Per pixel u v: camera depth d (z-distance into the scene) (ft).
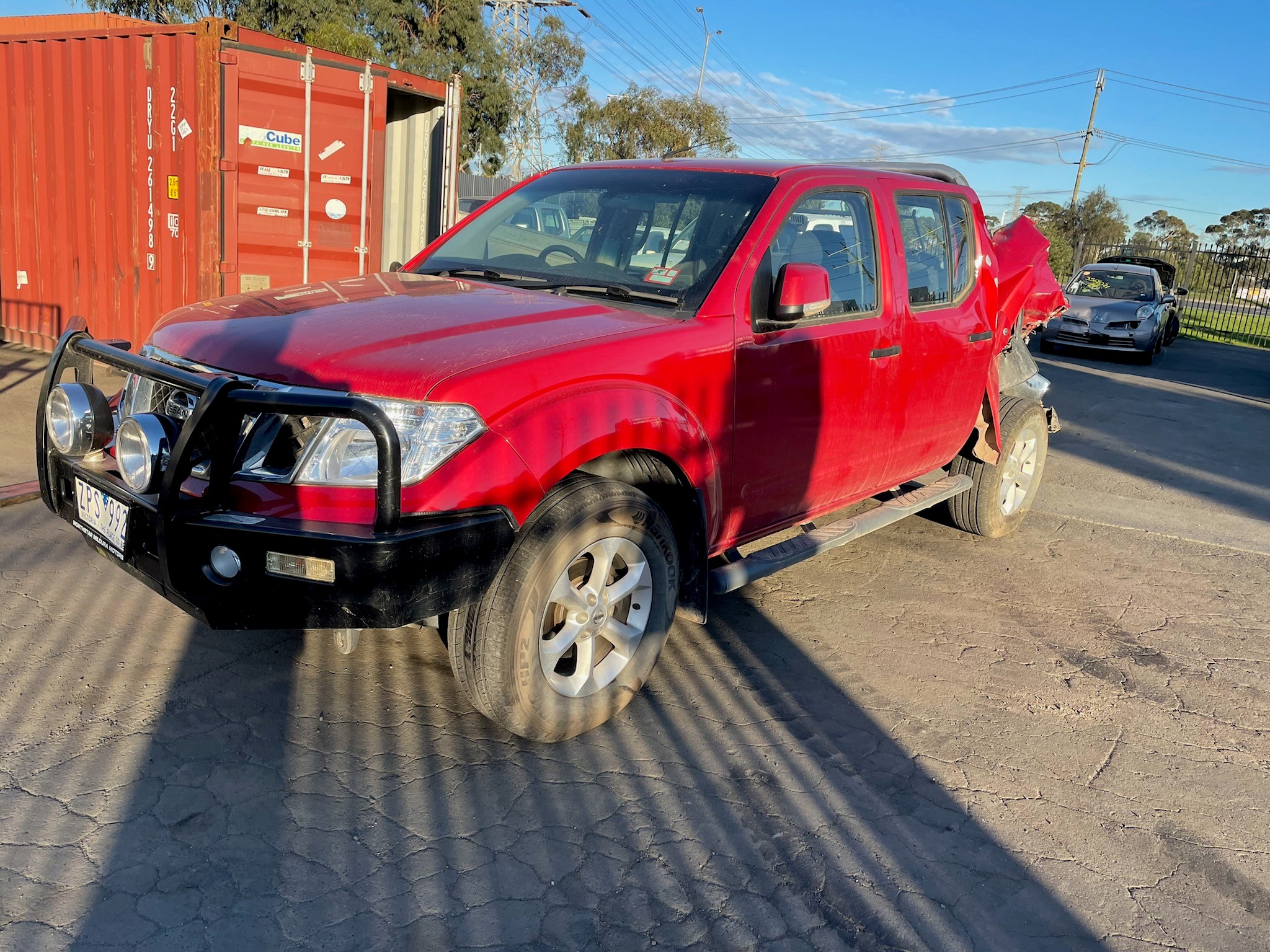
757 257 11.95
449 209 28.66
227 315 10.90
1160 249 108.17
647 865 8.92
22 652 11.80
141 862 8.36
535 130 142.51
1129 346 56.29
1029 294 18.53
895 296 14.38
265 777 9.75
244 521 8.79
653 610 11.12
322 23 98.94
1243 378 54.95
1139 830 10.14
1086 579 17.87
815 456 13.29
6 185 29.94
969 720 12.19
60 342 11.02
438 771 10.11
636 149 139.64
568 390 9.65
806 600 15.66
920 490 17.19
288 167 24.99
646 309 11.44
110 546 9.77
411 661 12.51
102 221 27.07
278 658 12.26
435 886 8.41
